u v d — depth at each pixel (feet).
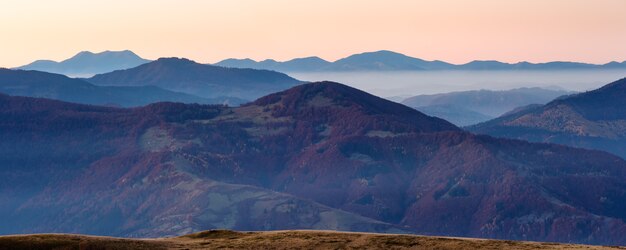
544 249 531.50
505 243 558.15
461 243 556.51
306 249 549.54
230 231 626.23
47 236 537.65
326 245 558.97
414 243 558.97
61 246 520.01
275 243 569.23
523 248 537.65
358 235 591.78
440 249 540.52
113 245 536.83
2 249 509.76
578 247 542.98
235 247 557.33
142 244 551.59
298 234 601.62
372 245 555.28
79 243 527.40
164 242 572.10
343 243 563.48
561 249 532.32
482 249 537.65
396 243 560.61
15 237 530.27
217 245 564.30
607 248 540.11
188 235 619.26
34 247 513.86
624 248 541.75
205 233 621.72
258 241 577.43
